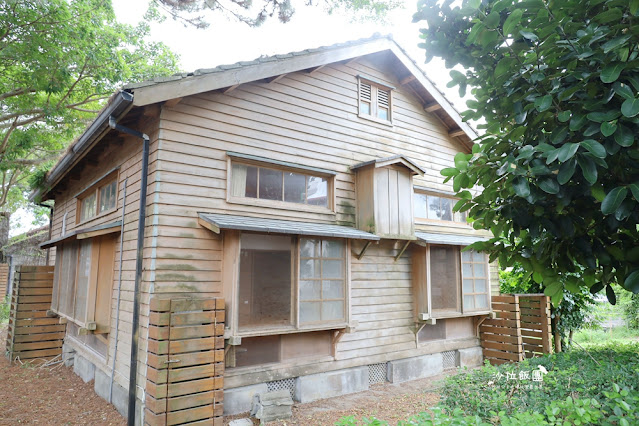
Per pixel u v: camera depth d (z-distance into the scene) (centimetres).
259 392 556
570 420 274
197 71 522
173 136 530
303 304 581
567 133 240
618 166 227
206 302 490
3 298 1725
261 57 588
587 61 236
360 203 695
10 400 600
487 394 352
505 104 280
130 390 485
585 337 1260
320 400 607
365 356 680
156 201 506
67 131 1303
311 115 675
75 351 803
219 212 554
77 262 693
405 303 752
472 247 309
